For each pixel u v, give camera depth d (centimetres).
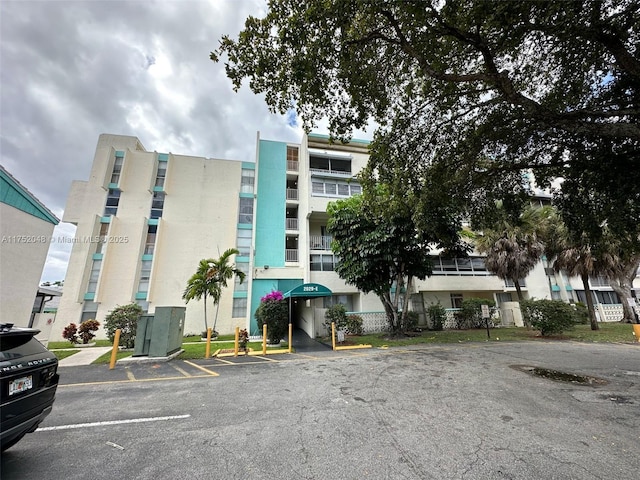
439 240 1175
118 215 1838
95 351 1060
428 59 576
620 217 713
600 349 874
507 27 455
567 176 790
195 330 1741
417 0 443
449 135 805
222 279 1552
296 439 315
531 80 687
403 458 270
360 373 632
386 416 378
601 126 477
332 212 1342
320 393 489
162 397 479
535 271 2152
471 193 930
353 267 1227
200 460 273
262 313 1226
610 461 259
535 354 803
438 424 348
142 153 1975
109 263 1738
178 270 1847
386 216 969
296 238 2008
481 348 930
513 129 720
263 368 713
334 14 493
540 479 233
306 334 1470
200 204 1995
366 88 655
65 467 262
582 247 1403
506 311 1883
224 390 518
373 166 863
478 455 273
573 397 442
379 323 1609
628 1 440
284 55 564
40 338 947
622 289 1691
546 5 416
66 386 557
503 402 423
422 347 984
